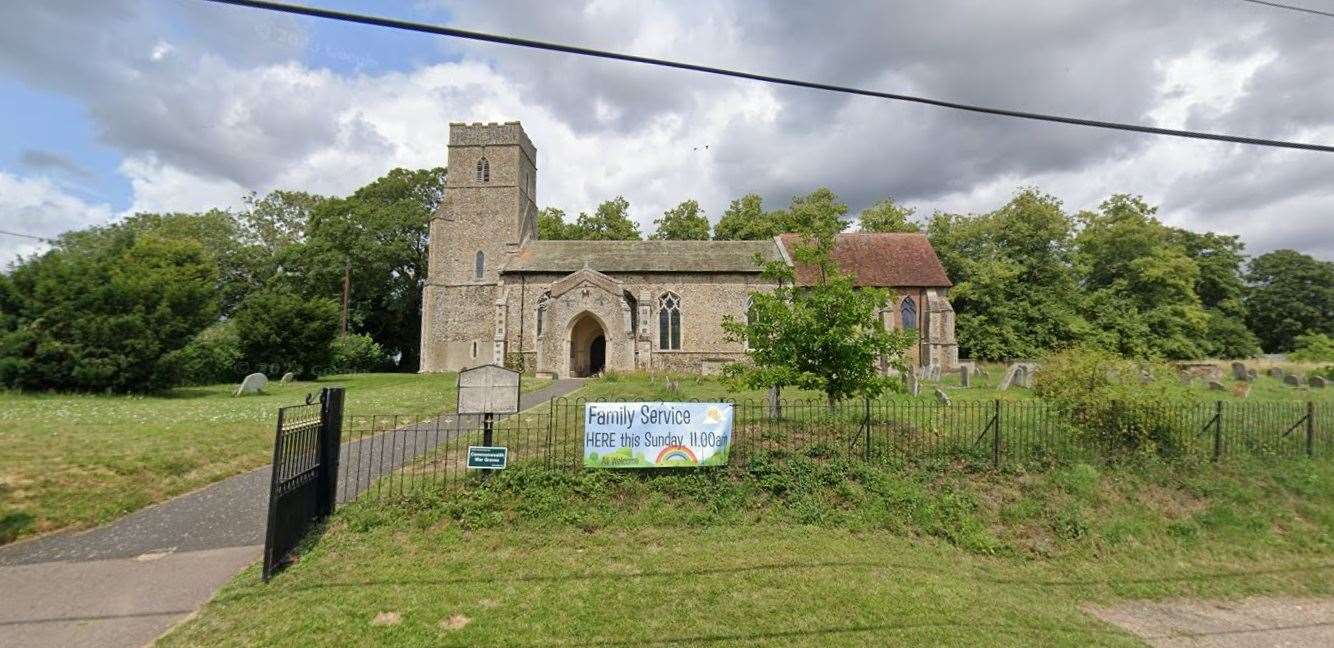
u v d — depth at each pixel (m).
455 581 7.06
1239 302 54.16
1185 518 10.30
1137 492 10.83
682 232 55.50
